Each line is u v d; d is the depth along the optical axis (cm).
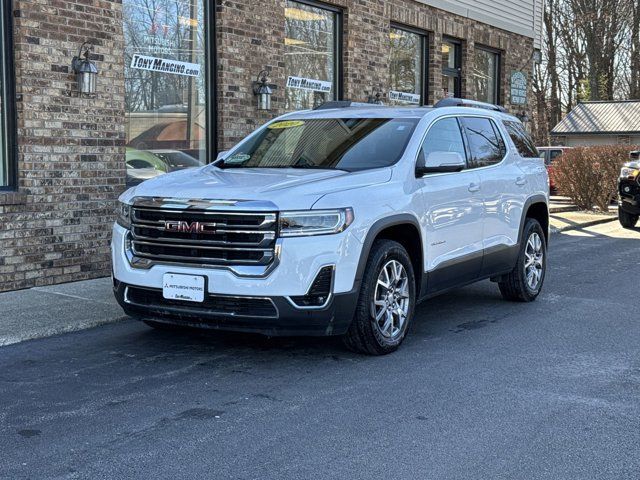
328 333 529
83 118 847
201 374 528
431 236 617
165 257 537
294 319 512
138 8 945
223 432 420
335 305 521
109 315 683
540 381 520
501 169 741
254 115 1084
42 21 798
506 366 555
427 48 1488
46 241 817
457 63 1603
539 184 814
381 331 569
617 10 4616
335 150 633
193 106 1025
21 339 609
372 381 515
